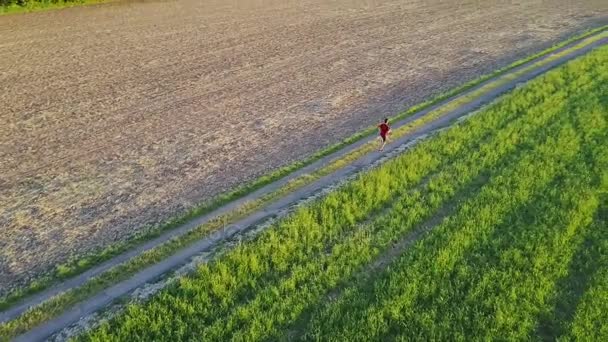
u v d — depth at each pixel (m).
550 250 11.62
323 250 11.97
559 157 15.66
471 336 9.52
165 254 11.89
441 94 21.89
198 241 12.38
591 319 9.83
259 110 20.19
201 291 10.62
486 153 16.16
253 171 15.61
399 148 16.95
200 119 19.34
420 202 13.65
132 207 13.78
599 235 12.13
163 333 9.62
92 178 15.22
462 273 10.94
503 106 19.67
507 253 11.47
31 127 18.64
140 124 18.91
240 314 9.94
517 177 14.50
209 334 9.52
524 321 9.78
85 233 12.70
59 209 13.70
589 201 13.21
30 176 15.35
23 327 9.84
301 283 10.88
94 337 9.38
